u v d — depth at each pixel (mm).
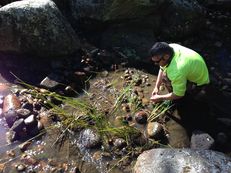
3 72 2514
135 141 2125
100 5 2686
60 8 2826
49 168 2004
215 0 3078
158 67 2592
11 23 2490
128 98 2350
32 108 2270
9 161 2025
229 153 2092
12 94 2346
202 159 1882
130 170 2006
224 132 2203
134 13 2723
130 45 2688
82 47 2664
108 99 2365
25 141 2115
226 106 2346
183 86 2121
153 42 2713
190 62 2119
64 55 2580
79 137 2141
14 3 2525
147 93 2410
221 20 2982
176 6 2789
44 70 2525
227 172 1831
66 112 2264
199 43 2807
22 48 2549
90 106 2287
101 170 2008
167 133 2189
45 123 2205
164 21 2809
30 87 2400
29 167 2002
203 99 2357
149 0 2695
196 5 2852
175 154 1916
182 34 2812
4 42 2545
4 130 2172
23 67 2541
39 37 2506
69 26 2588
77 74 2469
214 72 2574
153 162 1898
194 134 2133
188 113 2295
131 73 2537
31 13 2473
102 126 2164
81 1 2717
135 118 2242
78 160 2049
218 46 2777
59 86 2404
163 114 2279
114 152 2078
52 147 2100
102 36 2740
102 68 2566
